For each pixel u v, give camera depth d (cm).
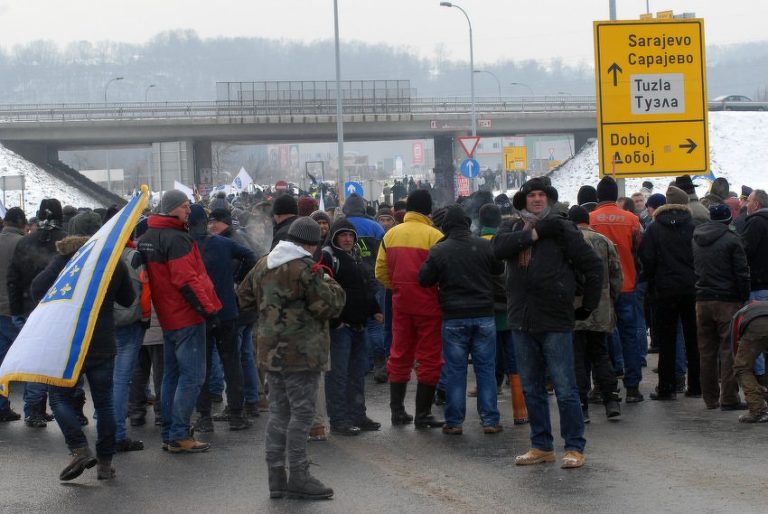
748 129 9131
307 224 984
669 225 1409
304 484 972
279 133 9100
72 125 8994
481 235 1448
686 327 1448
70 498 995
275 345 969
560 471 1043
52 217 1420
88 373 1066
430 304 1289
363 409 1301
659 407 1394
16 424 1391
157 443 1252
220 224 1396
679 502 912
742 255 1323
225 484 1038
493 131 9362
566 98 9225
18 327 1465
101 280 1041
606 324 1286
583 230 1303
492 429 1258
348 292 1269
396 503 947
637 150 2125
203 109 8950
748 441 1156
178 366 1195
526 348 1064
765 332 1251
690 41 2125
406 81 8994
